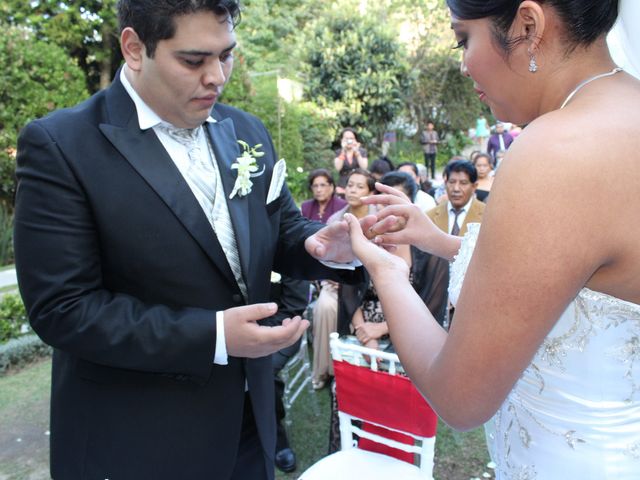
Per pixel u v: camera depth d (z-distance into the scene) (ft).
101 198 4.16
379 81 48.37
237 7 4.00
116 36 33.24
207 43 3.87
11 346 14.02
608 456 2.98
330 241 4.98
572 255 2.32
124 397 4.51
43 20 31.24
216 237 4.50
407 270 3.49
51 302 4.05
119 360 4.12
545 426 3.11
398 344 3.15
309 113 45.21
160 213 4.31
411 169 20.71
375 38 49.49
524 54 2.73
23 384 13.11
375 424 6.55
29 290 4.10
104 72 34.45
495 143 38.09
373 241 4.88
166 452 4.55
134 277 4.33
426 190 23.67
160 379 4.52
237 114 5.54
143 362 4.10
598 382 2.90
